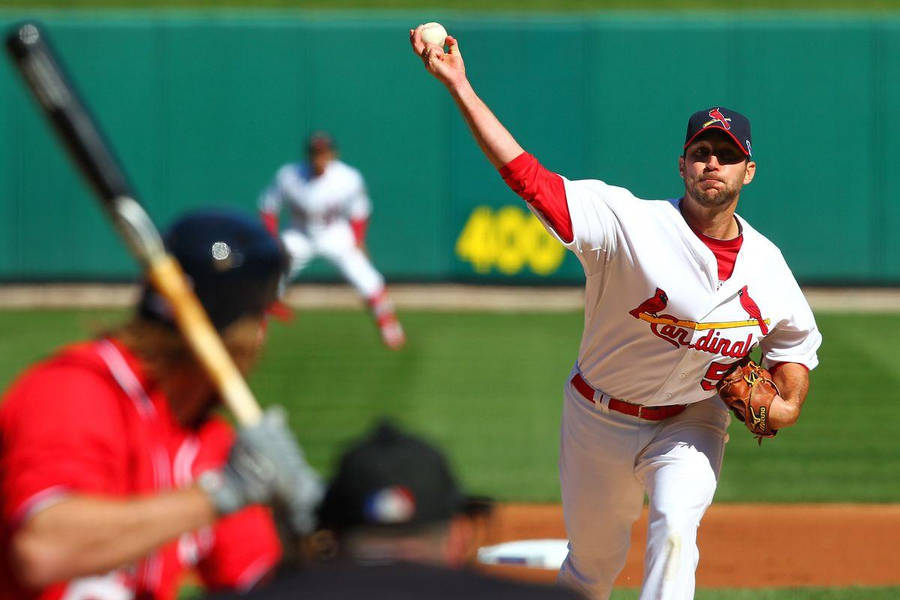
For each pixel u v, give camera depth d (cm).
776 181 5628
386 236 5734
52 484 762
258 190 5712
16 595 811
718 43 5575
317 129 5694
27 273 5684
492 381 3978
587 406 1641
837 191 5622
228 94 5675
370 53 5659
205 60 5659
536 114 5634
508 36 5609
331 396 3734
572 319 5322
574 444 1667
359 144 5700
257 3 6862
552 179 1527
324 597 632
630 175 5638
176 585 913
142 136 5675
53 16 5622
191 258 840
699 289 1526
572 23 5594
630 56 5594
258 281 857
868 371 4225
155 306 841
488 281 5734
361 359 4344
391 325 4425
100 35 5622
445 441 3209
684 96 5597
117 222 826
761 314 1565
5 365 4072
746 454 3189
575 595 660
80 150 827
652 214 1535
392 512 658
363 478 666
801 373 1622
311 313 5481
